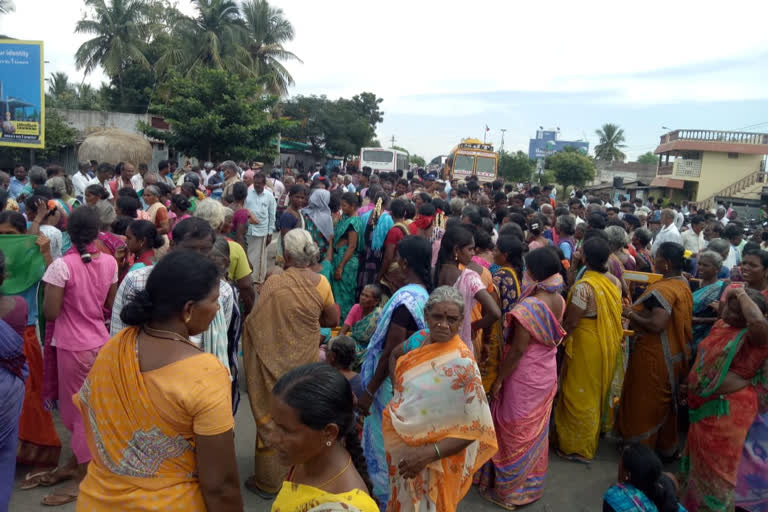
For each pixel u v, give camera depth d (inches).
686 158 1510.8
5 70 567.5
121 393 76.3
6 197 214.7
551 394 161.0
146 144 837.8
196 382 76.8
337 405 67.7
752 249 168.7
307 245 148.6
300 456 67.8
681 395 189.9
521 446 157.2
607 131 3221.0
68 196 258.8
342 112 1813.5
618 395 198.5
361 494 67.9
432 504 105.2
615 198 1389.0
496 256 192.5
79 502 80.2
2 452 113.9
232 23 1283.2
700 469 153.2
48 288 141.4
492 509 160.2
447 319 103.3
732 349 145.0
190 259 81.0
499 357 176.9
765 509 152.9
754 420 151.8
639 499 119.7
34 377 156.6
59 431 187.8
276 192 555.2
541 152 3946.9
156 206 252.2
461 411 103.7
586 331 181.2
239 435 191.3
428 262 139.3
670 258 184.7
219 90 906.1
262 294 148.6
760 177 1408.7
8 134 576.1
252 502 152.6
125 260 180.9
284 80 1409.9
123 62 1414.9
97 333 147.5
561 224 272.5
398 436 107.4
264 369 148.3
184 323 80.7
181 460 78.2
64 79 1955.0
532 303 156.0
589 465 186.9
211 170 605.0
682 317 184.1
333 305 154.1
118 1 1376.7
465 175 1065.5
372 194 329.7
